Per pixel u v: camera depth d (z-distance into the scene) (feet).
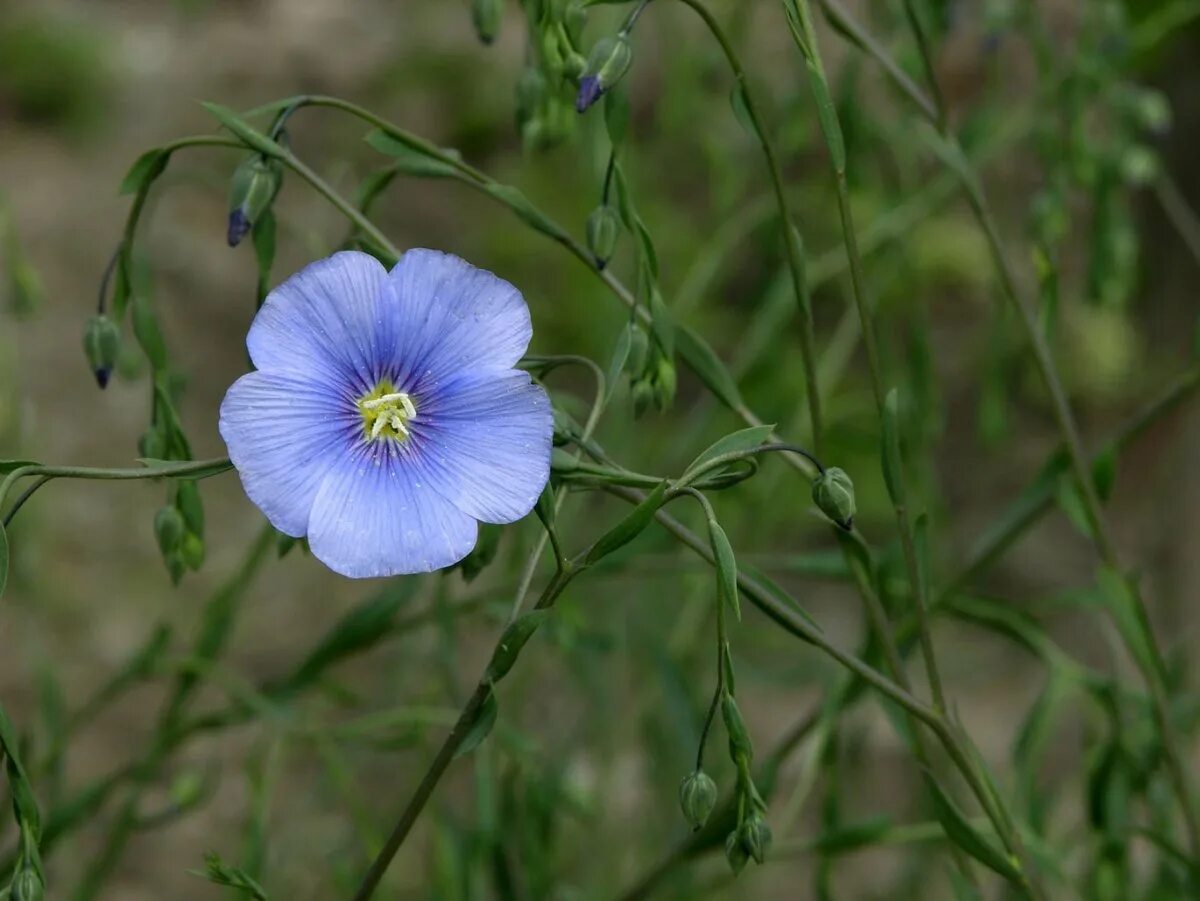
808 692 1.72
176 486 0.89
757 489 1.26
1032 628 1.06
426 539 0.77
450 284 0.79
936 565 1.47
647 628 1.18
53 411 1.84
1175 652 1.12
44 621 1.61
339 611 1.71
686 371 1.81
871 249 1.23
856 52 1.09
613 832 1.27
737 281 1.80
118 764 1.52
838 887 1.52
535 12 0.90
